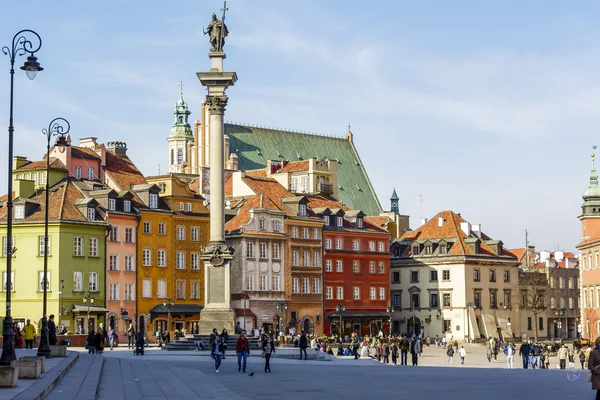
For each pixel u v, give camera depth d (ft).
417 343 312.50
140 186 469.98
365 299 568.82
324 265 542.57
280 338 424.46
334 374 206.69
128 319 446.60
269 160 628.69
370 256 574.56
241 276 491.72
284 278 514.27
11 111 151.12
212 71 303.07
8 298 140.15
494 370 236.22
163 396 142.92
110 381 169.89
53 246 423.23
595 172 607.37
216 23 306.76
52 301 420.36
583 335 549.13
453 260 587.27
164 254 469.16
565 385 169.07
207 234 490.90
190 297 479.00
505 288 612.29
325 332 539.70
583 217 597.93
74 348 329.72
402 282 609.83
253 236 497.05
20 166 461.78
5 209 436.35
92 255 434.71
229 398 141.08
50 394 133.80
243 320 486.38
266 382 178.40
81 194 444.96
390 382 178.19
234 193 540.93
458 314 583.58
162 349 310.86
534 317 642.63
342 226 565.12
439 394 147.74
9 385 131.03
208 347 296.71
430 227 618.44
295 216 526.57
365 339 455.63
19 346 266.77
